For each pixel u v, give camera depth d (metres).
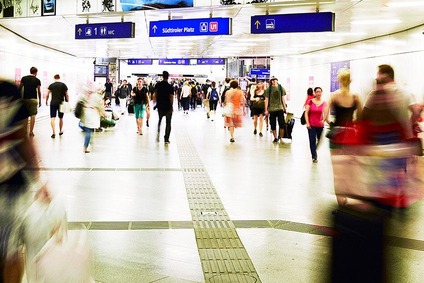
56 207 2.18
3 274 2.04
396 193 2.84
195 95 30.95
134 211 5.82
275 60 32.12
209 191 7.02
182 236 4.89
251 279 3.81
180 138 14.03
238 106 13.42
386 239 2.65
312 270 4.01
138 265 4.07
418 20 12.98
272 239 4.83
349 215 2.67
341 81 5.30
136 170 8.55
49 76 25.89
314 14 11.23
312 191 7.09
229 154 10.86
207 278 3.82
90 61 37.94
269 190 7.14
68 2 13.82
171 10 12.85
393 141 3.28
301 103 25.56
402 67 14.80
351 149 2.87
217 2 12.05
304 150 11.83
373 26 14.19
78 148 11.27
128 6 13.12
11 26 16.66
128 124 18.83
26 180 2.20
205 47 24.41
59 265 2.00
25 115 2.26
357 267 2.64
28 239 2.07
